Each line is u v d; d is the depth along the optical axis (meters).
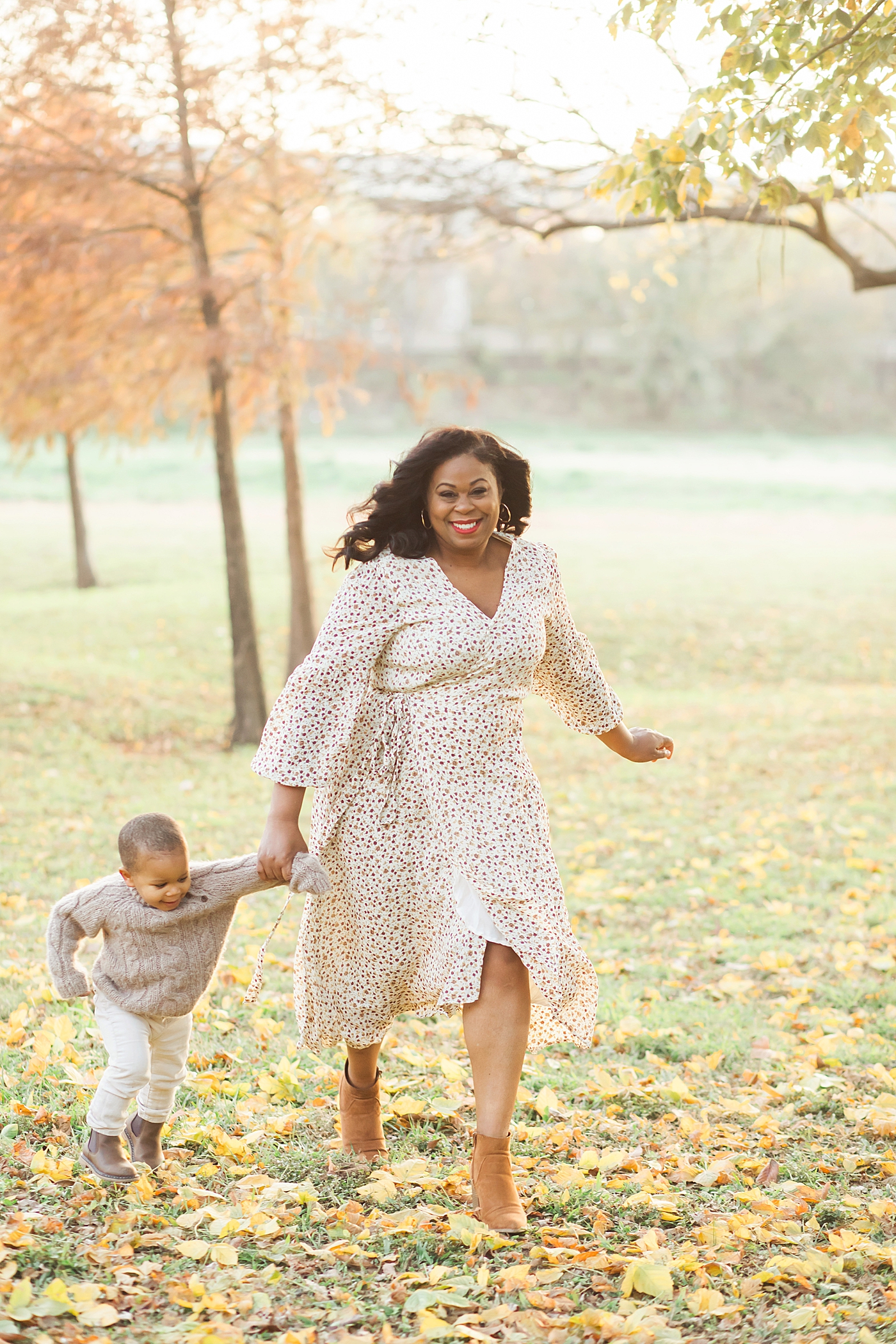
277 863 3.05
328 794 3.16
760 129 4.16
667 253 11.06
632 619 19.52
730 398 70.19
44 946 5.50
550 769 11.05
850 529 31.06
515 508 3.43
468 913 3.06
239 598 11.94
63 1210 2.99
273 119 10.38
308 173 11.19
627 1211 3.21
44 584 22.67
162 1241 2.87
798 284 58.25
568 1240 2.93
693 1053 4.64
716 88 4.23
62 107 10.27
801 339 69.25
